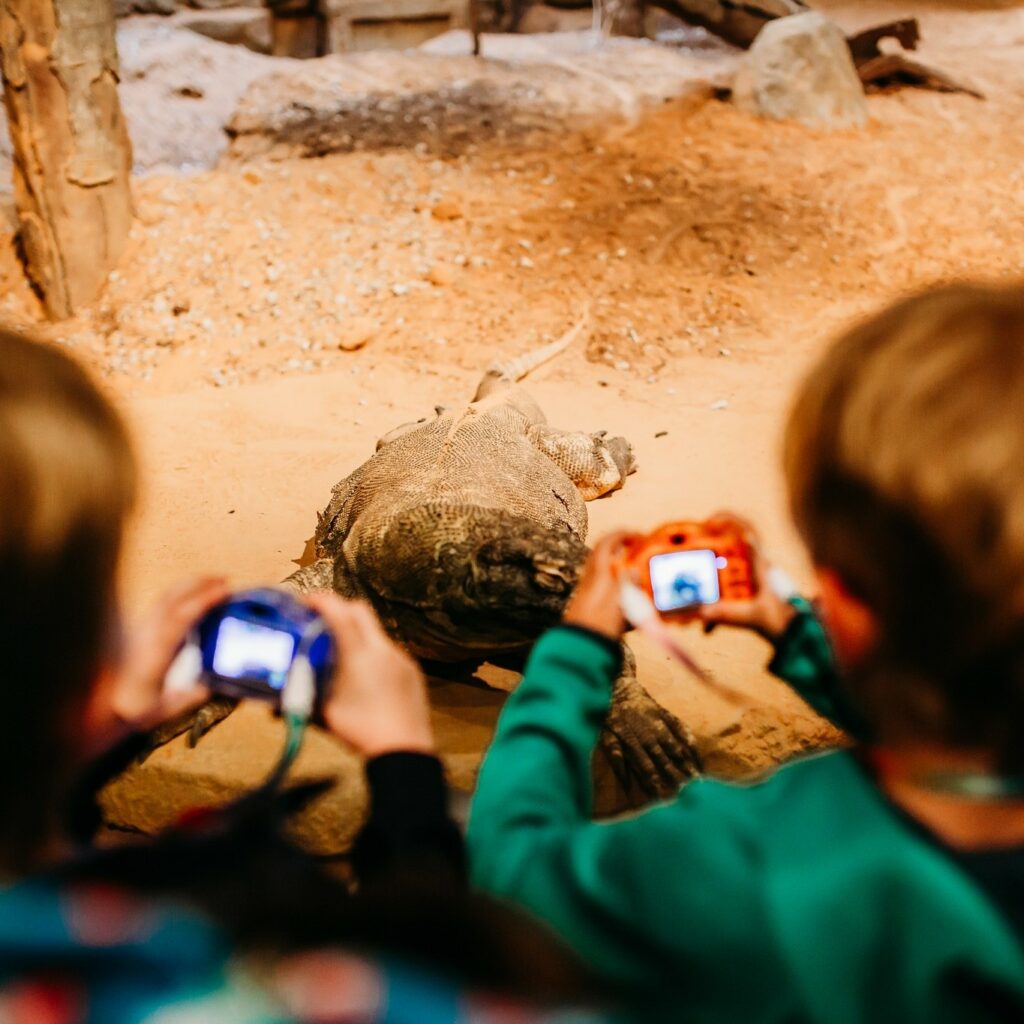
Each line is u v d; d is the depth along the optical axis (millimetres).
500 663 4426
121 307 8758
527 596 3859
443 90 12141
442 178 10117
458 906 958
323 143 10742
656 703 4035
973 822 1248
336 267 8961
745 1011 1266
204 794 3791
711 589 1919
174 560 5547
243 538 5801
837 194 10094
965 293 1234
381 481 5008
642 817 1427
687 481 6398
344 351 8242
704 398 7598
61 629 1066
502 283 8844
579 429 7156
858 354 1249
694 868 1323
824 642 1917
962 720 1206
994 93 12586
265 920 923
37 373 1077
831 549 1262
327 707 1690
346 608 1751
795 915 1251
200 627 1689
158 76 12516
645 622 1804
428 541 4160
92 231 8805
